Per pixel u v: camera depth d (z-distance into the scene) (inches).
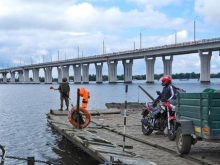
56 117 749.3
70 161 418.6
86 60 6333.7
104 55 5846.5
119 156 325.7
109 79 6077.8
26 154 462.9
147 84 5147.6
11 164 409.1
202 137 319.9
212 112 310.0
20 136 612.1
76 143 434.3
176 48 4318.4
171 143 426.0
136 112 888.9
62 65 6924.2
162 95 471.5
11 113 1099.9
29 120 876.0
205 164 315.6
